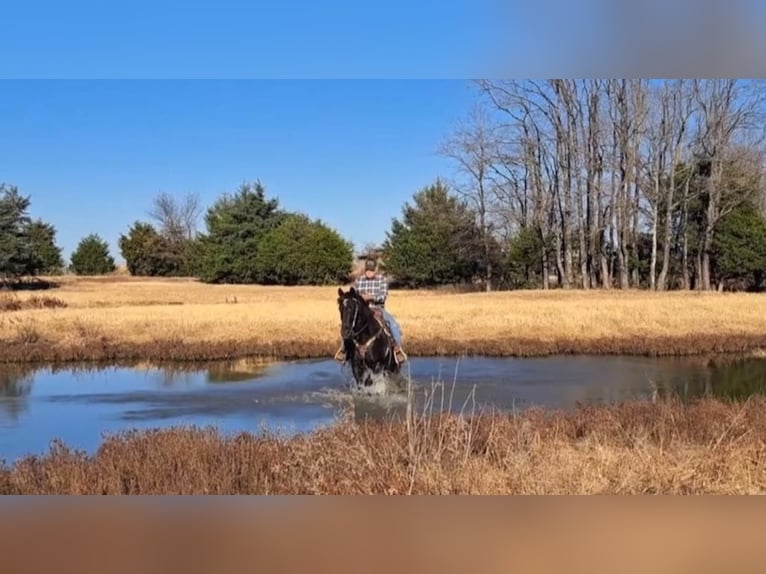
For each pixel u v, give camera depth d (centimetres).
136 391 1644
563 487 703
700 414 1051
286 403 1455
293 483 744
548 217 6172
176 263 8769
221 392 1603
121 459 816
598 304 3481
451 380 1725
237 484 764
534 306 3422
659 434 925
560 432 965
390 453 779
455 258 6469
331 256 7100
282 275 7175
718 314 3041
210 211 8256
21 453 1087
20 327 2614
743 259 5338
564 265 6312
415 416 889
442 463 768
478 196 6369
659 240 6028
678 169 5691
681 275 5991
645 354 2311
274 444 868
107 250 9312
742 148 5397
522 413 1173
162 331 2586
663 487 712
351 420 1107
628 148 5541
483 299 4091
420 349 2322
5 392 1655
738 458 775
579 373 1873
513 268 6469
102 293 5312
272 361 2167
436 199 6619
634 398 1466
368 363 1452
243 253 7319
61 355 2236
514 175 6284
